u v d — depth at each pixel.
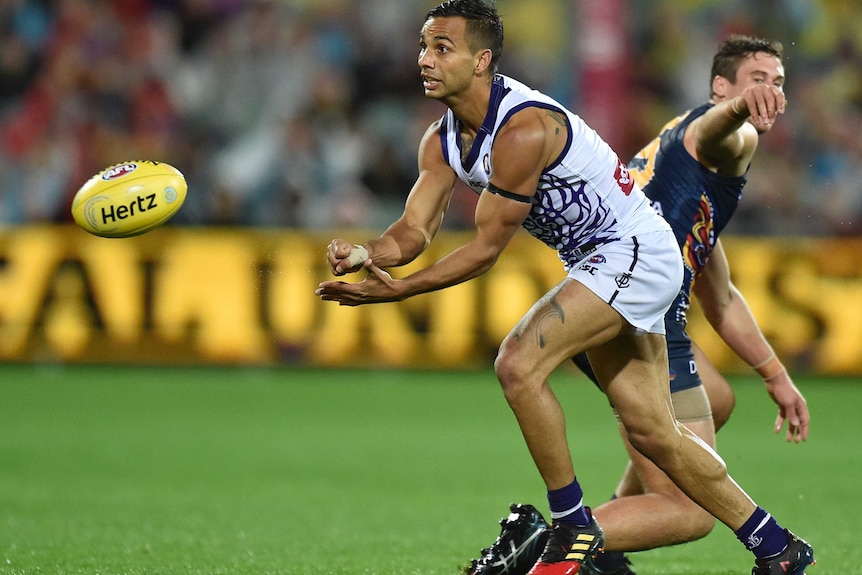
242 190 50.62
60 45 52.97
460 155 14.49
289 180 50.66
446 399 39.94
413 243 14.95
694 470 14.39
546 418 13.86
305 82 54.09
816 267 44.56
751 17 60.88
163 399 38.97
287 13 55.97
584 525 14.20
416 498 23.55
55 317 44.59
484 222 13.78
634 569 17.25
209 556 17.62
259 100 54.06
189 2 55.22
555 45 60.00
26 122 51.47
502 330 45.00
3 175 50.44
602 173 13.96
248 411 36.75
